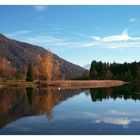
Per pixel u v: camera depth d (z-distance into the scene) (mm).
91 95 60000
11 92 68312
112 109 37375
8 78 130000
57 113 33656
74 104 42969
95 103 44562
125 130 24219
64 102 45812
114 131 23859
